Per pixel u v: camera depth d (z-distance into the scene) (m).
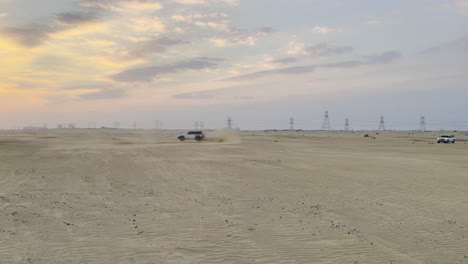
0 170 19.56
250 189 15.43
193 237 8.91
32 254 7.45
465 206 12.66
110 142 51.19
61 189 14.66
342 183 17.19
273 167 22.62
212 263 7.24
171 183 16.55
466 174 20.59
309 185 16.59
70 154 27.02
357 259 7.66
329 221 10.64
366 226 10.20
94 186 15.47
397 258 7.77
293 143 59.12
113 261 7.20
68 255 7.47
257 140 66.25
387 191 15.31
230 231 9.48
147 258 7.41
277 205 12.59
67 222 9.99
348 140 81.44
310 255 7.85
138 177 17.98
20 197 12.84
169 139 67.06
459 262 7.59
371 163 26.00
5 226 9.35
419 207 12.50
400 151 43.91
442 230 9.87
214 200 13.20
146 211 11.45
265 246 8.38
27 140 51.75
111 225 9.82
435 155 37.06
